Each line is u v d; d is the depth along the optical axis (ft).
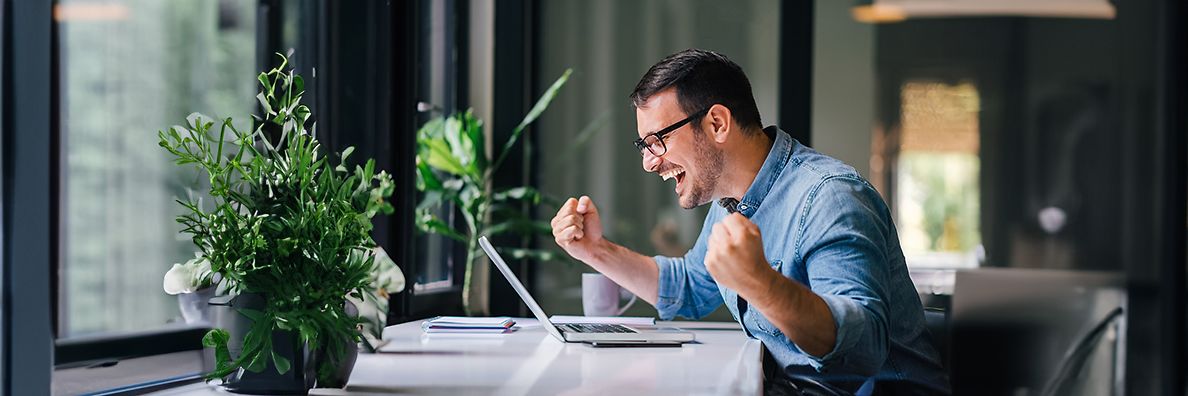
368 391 4.08
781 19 11.66
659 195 11.67
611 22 11.77
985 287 11.36
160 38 6.01
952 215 11.99
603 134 11.75
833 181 5.79
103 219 5.50
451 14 10.55
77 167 5.32
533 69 11.76
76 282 5.29
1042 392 11.40
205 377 4.19
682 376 4.42
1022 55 11.94
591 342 5.76
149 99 5.91
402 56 8.42
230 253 3.98
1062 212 11.96
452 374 4.51
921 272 11.93
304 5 7.40
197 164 4.16
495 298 11.19
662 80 6.32
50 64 4.85
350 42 7.82
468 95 10.92
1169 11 11.78
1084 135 11.93
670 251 11.69
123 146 5.68
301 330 3.97
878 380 6.12
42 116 4.83
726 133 6.29
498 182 11.32
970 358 11.35
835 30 11.95
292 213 4.10
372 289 4.39
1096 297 11.61
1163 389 11.60
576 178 11.76
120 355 5.34
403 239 8.45
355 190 4.40
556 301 11.50
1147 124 11.89
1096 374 11.58
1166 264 11.80
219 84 6.55
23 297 4.74
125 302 5.64
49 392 4.79
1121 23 11.91
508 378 4.36
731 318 11.59
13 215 4.72
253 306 4.07
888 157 11.96
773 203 6.23
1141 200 11.89
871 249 5.37
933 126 11.95
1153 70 11.86
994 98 11.94
